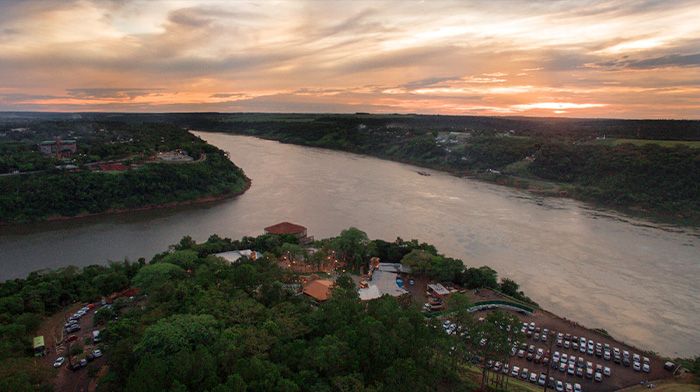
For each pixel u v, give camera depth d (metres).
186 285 106.19
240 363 71.12
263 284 104.94
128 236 197.12
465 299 95.12
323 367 72.81
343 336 80.44
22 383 68.75
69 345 96.06
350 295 98.19
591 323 125.88
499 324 85.38
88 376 84.19
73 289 123.38
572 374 98.31
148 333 77.62
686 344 116.69
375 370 76.44
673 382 96.00
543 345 110.00
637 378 98.44
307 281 126.75
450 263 143.38
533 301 137.25
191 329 78.31
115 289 125.06
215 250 154.50
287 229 179.12
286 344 80.00
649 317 130.12
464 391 80.81
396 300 103.88
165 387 66.44
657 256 179.12
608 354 105.44
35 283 122.06
